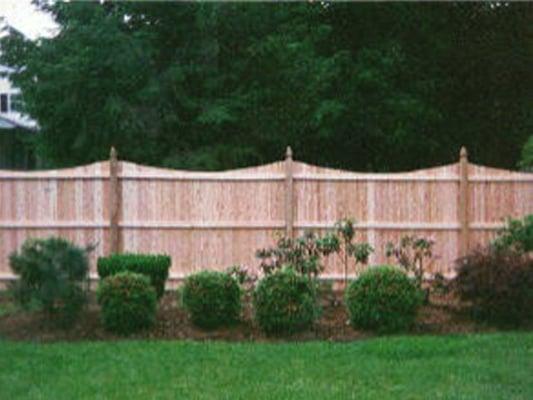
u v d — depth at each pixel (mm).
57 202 14180
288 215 14117
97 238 14180
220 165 20188
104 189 14188
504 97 23984
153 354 9289
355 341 10047
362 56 22062
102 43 19469
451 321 11109
